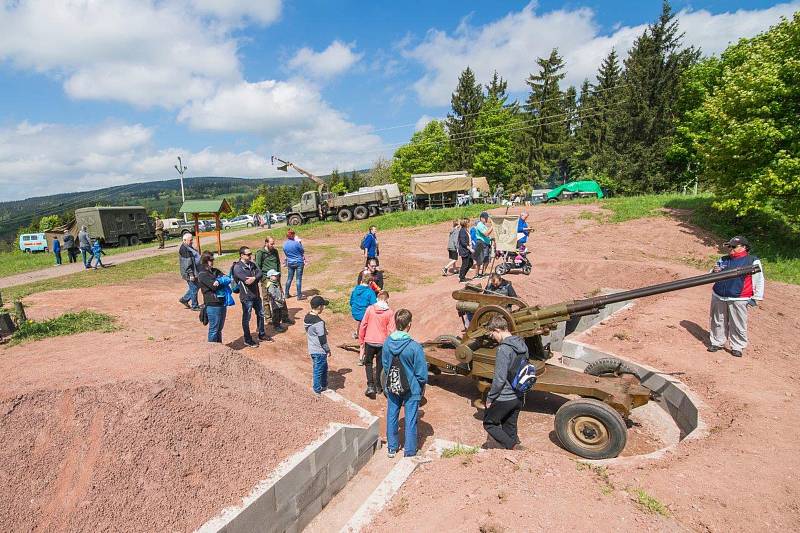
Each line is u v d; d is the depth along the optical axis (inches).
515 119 2327.8
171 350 231.9
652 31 1699.1
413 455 214.1
